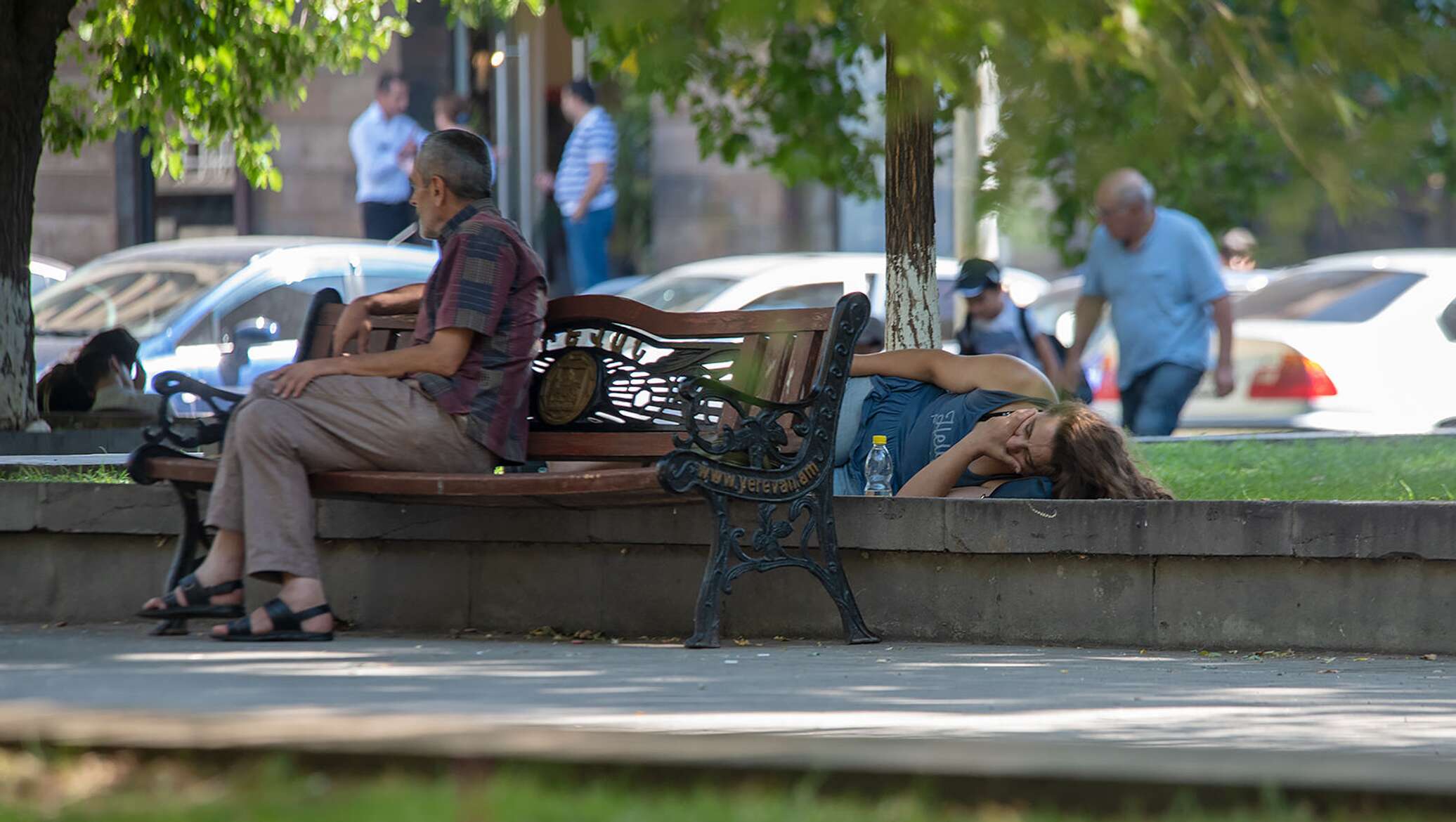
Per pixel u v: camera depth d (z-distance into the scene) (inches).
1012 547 768.3
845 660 700.7
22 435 1137.4
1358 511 735.7
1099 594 766.5
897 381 916.0
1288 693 606.9
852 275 2068.2
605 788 377.4
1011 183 437.7
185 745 397.7
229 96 1359.5
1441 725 527.8
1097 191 436.8
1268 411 2010.3
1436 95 416.5
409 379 777.6
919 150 1014.4
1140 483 831.7
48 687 555.5
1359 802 355.9
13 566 866.1
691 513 798.5
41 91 1160.8
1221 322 1462.8
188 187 2928.2
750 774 375.9
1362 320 2010.3
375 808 350.0
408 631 834.2
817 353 802.2
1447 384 1987.0
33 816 352.5
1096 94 439.5
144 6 1254.3
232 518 753.0
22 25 1140.5
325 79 2874.0
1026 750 387.5
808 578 797.2
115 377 1374.3
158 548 848.3
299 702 519.8
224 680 581.9
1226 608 754.2
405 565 840.3
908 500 779.4
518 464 828.6
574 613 818.8
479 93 2760.8
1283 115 423.2
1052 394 892.6
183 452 882.1
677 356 844.6
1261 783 359.3
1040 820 364.2
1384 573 740.0
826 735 473.1
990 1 422.9
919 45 435.2
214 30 1289.4
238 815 346.9
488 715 498.6
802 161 1518.2
